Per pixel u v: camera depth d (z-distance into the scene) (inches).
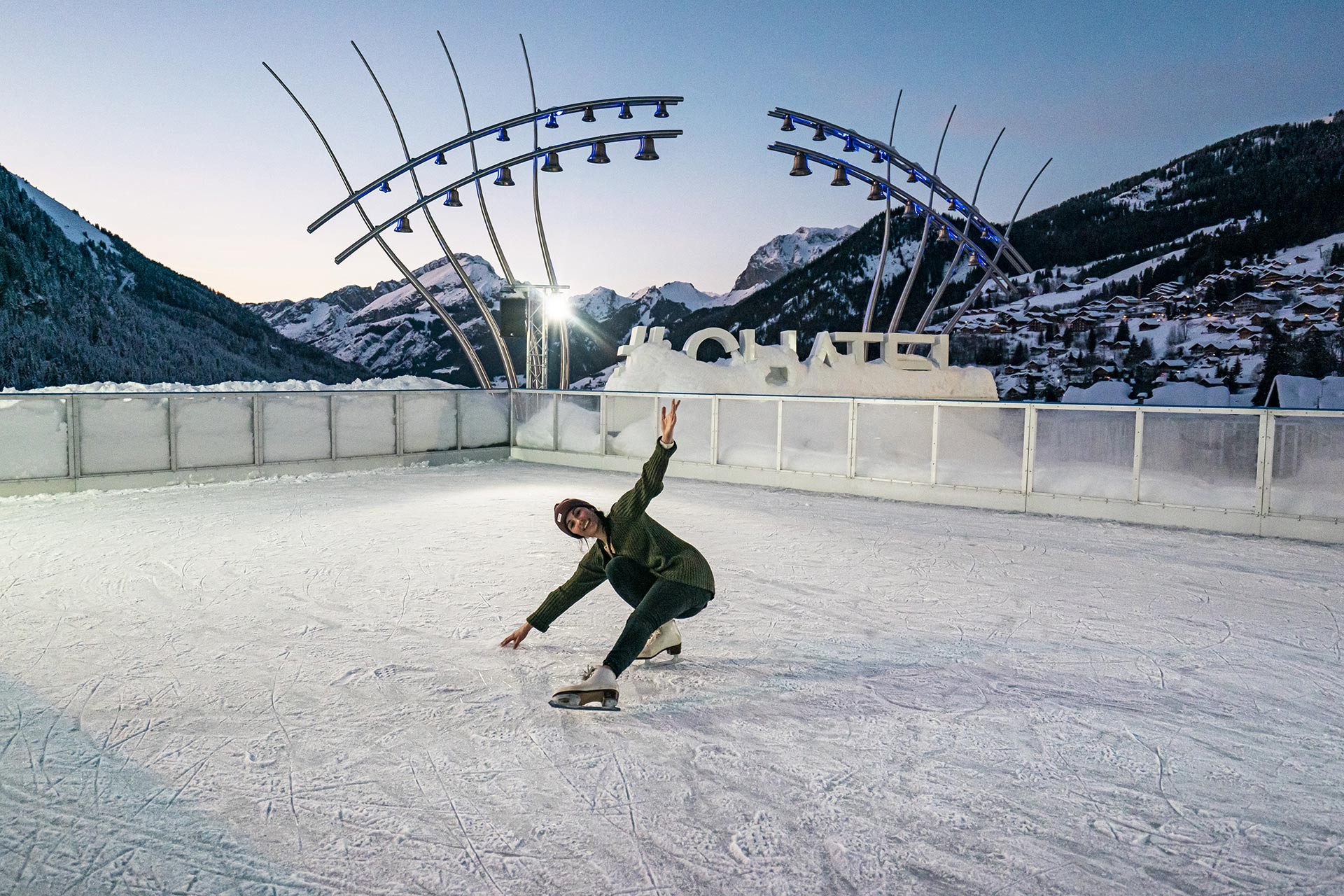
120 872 103.5
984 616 220.7
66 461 441.4
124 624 211.8
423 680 171.3
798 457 478.9
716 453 517.0
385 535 332.5
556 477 534.9
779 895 99.0
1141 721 151.6
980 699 161.9
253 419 511.2
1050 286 5605.3
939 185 912.9
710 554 298.7
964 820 116.3
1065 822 115.9
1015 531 350.0
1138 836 112.3
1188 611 226.7
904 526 361.4
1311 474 328.8
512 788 125.4
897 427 440.1
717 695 163.5
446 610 225.0
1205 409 350.6
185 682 170.4
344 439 555.2
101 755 136.5
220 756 136.1
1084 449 383.9
